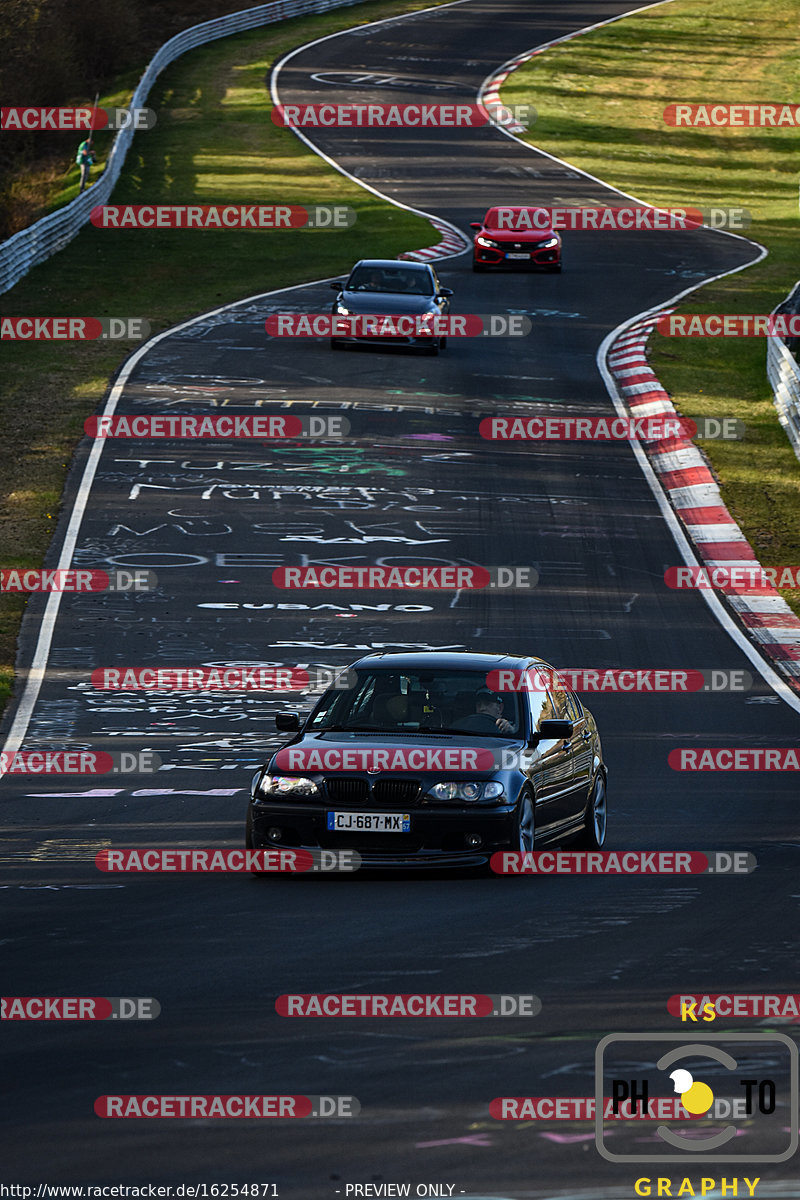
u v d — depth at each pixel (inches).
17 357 4928.6
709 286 6358.3
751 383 4997.5
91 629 2817.4
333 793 1514.5
